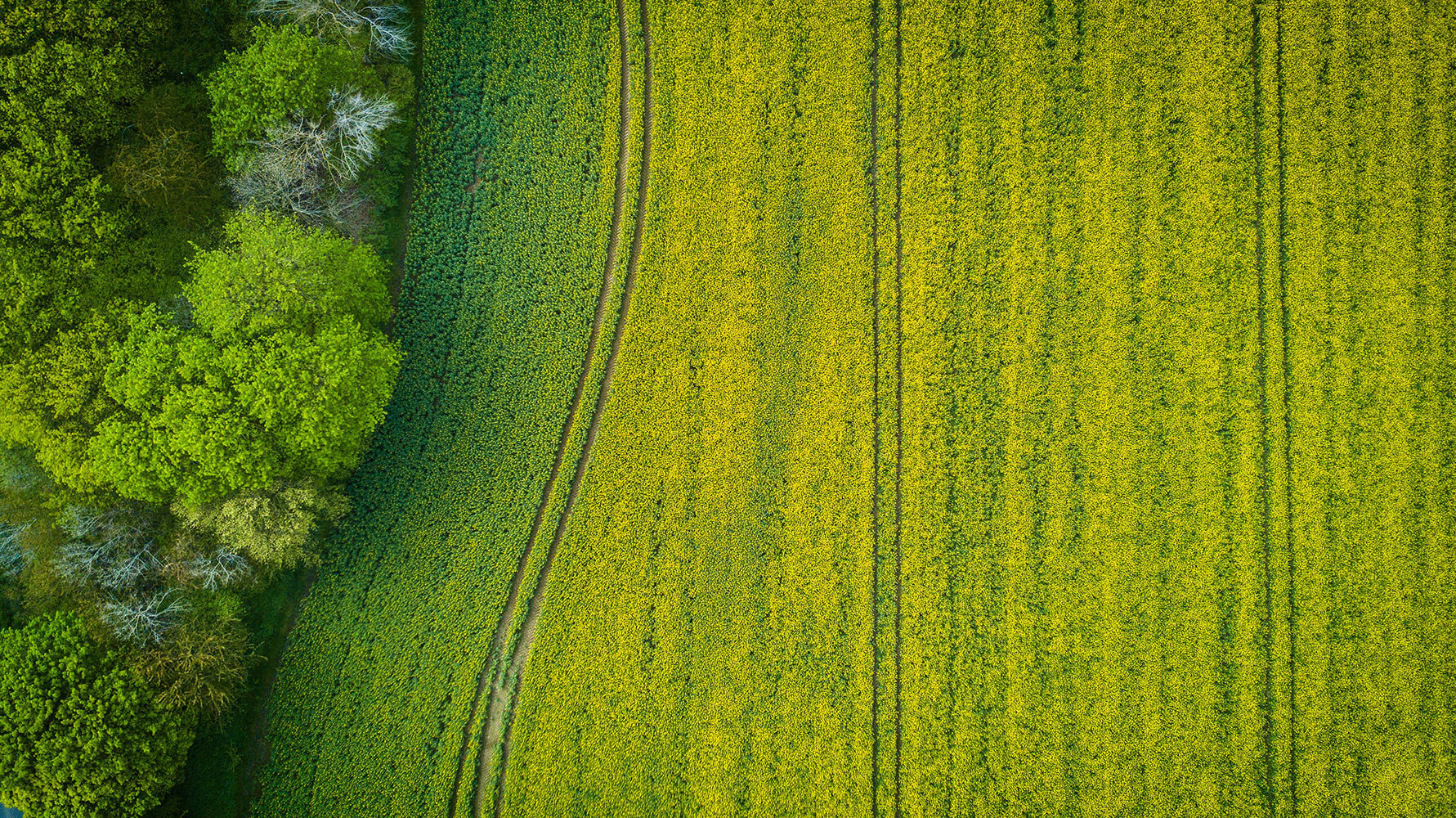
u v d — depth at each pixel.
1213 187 27.20
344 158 23.97
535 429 27.05
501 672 26.55
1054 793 26.12
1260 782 26.08
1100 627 26.67
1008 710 26.48
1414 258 26.91
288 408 22.28
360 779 25.94
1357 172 27.12
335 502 24.83
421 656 26.47
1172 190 27.34
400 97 26.53
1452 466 26.55
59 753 21.30
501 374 27.17
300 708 26.06
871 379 27.34
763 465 27.25
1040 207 27.36
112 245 22.95
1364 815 25.77
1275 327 27.03
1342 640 26.38
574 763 26.23
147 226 23.66
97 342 22.38
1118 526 26.89
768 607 26.89
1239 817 25.88
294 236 22.80
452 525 26.80
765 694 26.61
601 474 27.05
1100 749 26.31
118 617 22.53
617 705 26.48
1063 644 26.61
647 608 26.81
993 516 27.05
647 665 26.64
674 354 27.36
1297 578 26.58
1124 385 27.09
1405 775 25.80
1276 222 27.19
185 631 23.22
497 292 27.34
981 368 27.27
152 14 22.98
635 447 27.14
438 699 26.36
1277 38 27.38
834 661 26.73
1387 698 26.11
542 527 26.92
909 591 26.83
